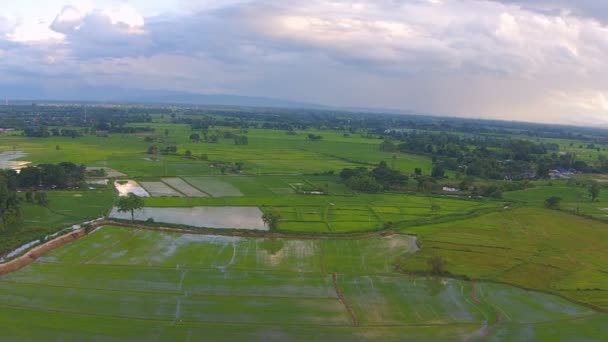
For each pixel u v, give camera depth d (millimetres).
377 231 98438
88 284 66812
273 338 54688
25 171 124688
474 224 106625
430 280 74125
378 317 61188
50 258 76000
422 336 56812
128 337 53156
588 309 66125
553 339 57344
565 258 86125
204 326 56531
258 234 93125
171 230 93875
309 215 108875
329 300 65438
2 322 54562
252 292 66812
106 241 85812
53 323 55156
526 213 118562
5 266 69750
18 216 91562
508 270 79000
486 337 57156
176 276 71312
